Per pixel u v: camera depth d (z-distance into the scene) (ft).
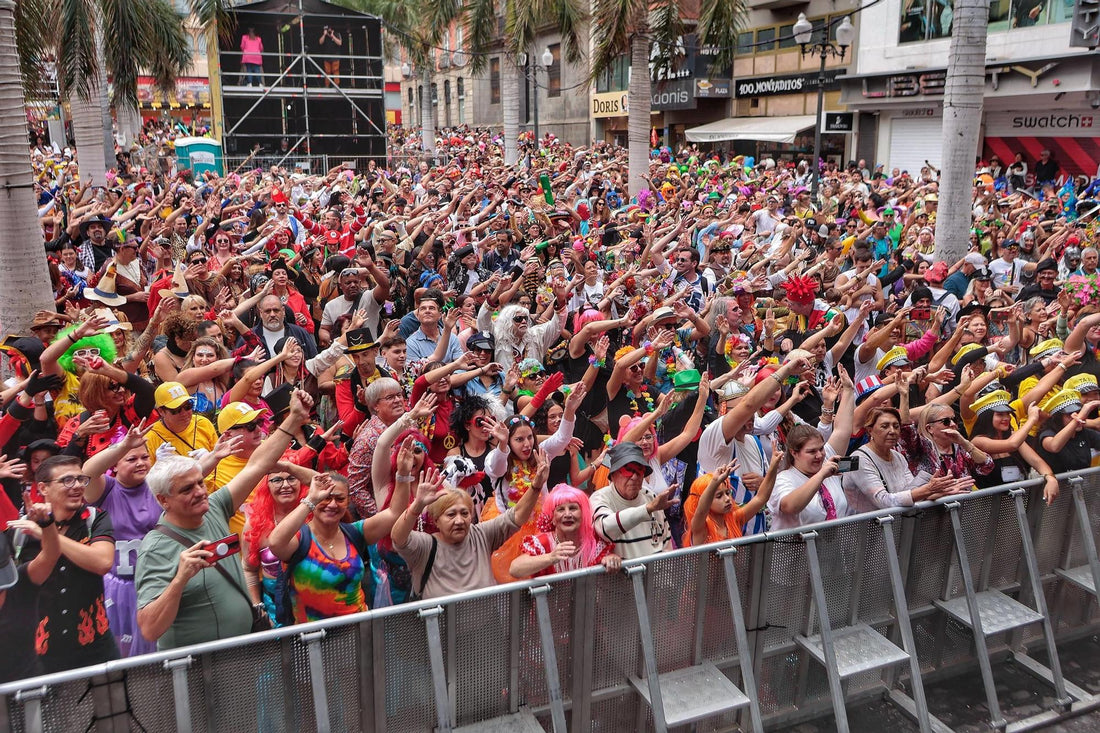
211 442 17.62
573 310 30.40
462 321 27.99
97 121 57.11
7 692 10.49
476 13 89.45
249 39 91.86
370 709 12.58
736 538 15.76
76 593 13.02
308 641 11.98
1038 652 18.53
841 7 99.04
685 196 61.11
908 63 90.74
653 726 14.76
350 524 14.64
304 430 18.94
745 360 23.22
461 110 192.85
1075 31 70.49
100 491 14.28
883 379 22.80
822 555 15.85
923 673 17.40
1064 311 28.81
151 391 18.02
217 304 28.60
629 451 15.16
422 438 17.84
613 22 59.72
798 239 43.91
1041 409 20.30
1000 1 80.79
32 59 34.86
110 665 10.98
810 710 16.20
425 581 14.43
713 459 17.92
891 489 17.97
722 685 14.97
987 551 17.79
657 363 23.80
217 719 11.60
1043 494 18.26
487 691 13.42
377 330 29.14
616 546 15.26
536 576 14.42
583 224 49.44
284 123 95.04
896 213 54.49
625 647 14.40
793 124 104.58
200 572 12.67
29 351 20.48
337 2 130.93
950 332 31.07
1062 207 58.54
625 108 133.08
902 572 16.89
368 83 97.35
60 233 36.09
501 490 17.51
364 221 47.16
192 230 45.85
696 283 33.37
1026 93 78.74
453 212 48.29
